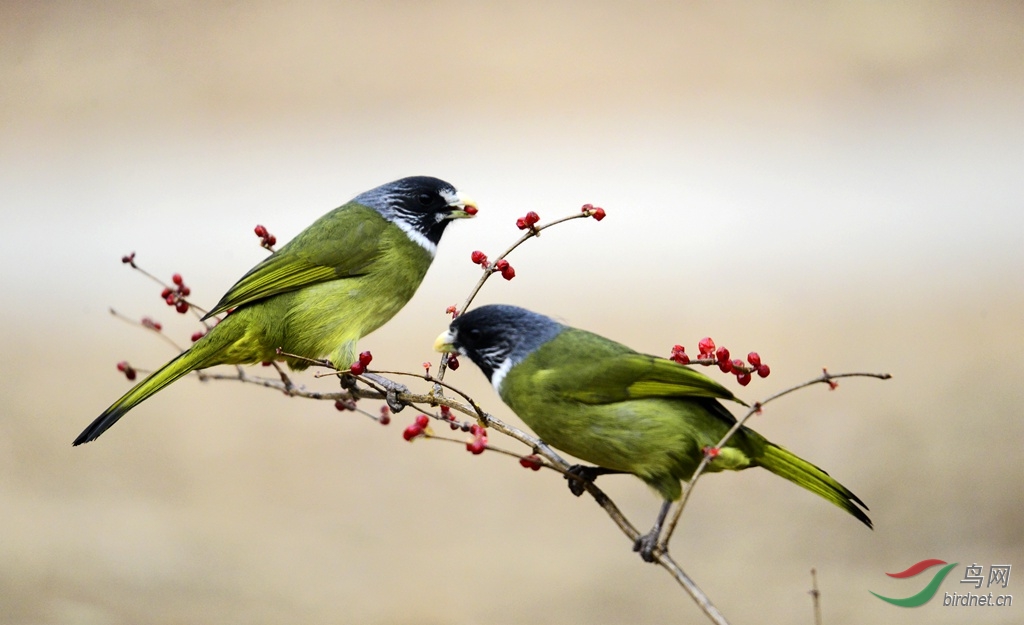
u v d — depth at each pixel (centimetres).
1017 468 1617
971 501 1554
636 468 860
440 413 817
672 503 855
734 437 837
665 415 847
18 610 1321
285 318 1070
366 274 1102
